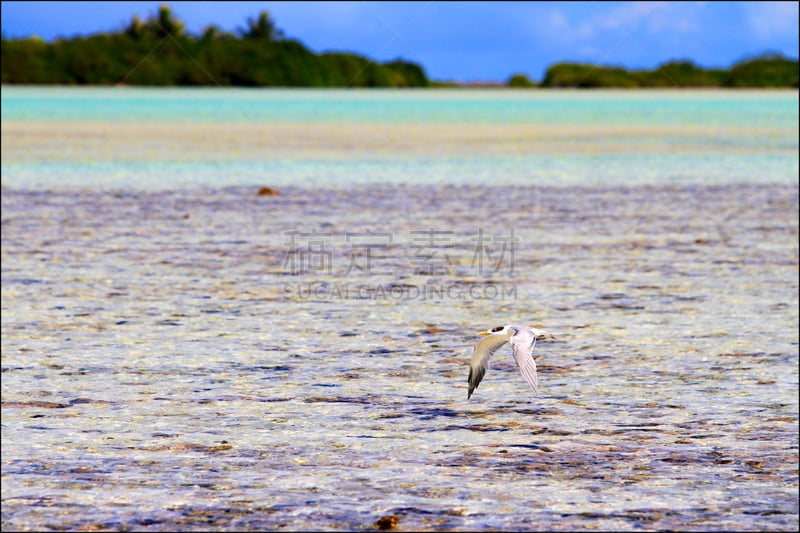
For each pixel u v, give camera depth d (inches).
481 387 633.6
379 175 2003.0
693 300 893.2
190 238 1226.0
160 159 2285.9
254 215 1430.9
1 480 458.0
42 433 534.6
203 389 626.8
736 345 737.0
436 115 4156.0
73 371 664.4
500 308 871.7
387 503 430.0
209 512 419.8
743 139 2883.9
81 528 402.6
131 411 577.3
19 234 1227.9
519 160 2326.5
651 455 499.2
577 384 641.6
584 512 420.2
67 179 1870.1
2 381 636.7
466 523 407.5
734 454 500.1
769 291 927.7
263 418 566.3
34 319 809.5
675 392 619.8
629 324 805.9
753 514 419.8
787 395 610.5
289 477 465.1
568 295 922.7
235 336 768.3
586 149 2620.6
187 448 510.0
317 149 2581.2
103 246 1157.7
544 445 516.7
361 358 706.8
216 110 4296.3
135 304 871.1
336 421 560.1
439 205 1550.2
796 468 478.0
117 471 473.1
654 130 3255.4
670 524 408.2
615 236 1253.1
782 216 1411.2
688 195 1670.8
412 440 526.3
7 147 2488.9
